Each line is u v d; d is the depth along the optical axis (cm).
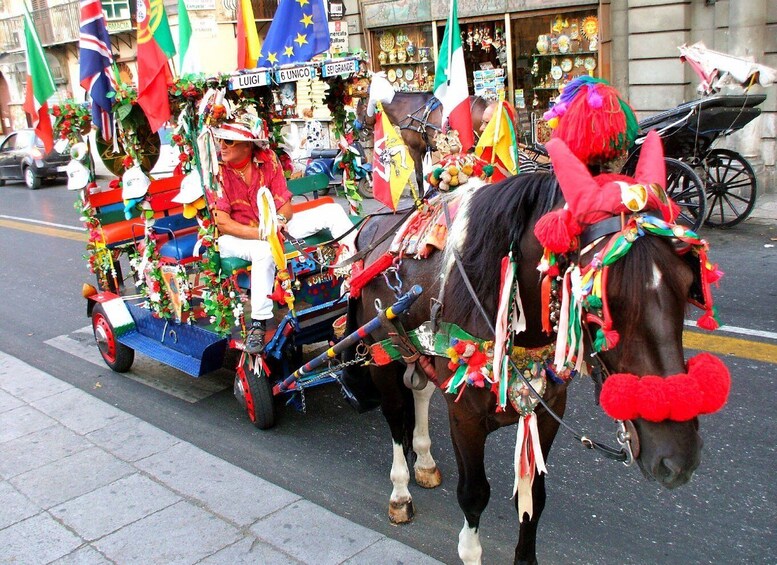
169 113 535
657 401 233
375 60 1634
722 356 615
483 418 339
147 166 684
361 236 493
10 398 664
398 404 442
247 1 602
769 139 1167
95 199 703
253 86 545
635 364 243
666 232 244
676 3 1204
